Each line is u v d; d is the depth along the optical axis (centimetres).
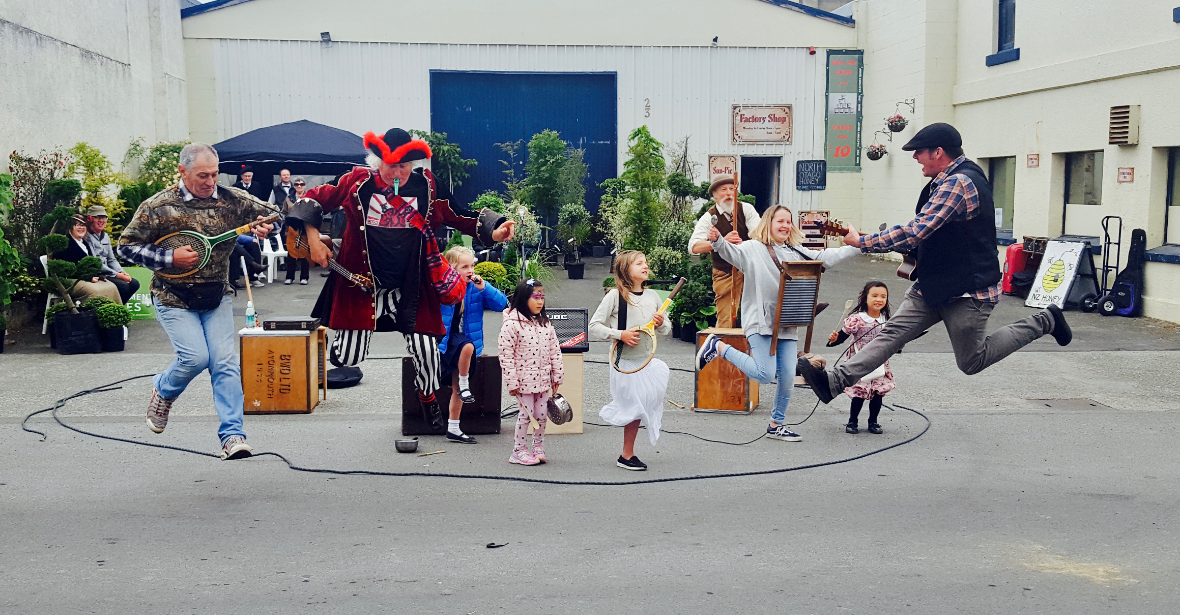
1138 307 1398
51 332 1098
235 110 2183
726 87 2309
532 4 2253
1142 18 1395
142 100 1852
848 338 790
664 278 1323
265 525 530
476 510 561
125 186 1497
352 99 2220
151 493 587
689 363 1042
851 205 2355
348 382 916
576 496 590
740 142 2322
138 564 471
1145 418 806
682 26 2284
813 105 2328
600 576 459
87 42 1557
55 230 1205
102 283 1181
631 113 2295
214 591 439
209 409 819
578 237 1878
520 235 1631
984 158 1898
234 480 616
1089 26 1526
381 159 622
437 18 2230
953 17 1992
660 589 443
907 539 511
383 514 552
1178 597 436
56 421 769
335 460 668
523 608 421
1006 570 468
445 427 746
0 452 677
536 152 2098
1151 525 535
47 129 1398
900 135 2145
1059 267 1481
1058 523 538
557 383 669
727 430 770
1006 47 1803
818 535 518
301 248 612
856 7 2311
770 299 710
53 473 627
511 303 659
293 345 809
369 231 624
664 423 796
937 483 618
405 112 2239
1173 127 1335
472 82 2264
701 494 595
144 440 712
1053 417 810
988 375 986
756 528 530
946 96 2005
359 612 416
